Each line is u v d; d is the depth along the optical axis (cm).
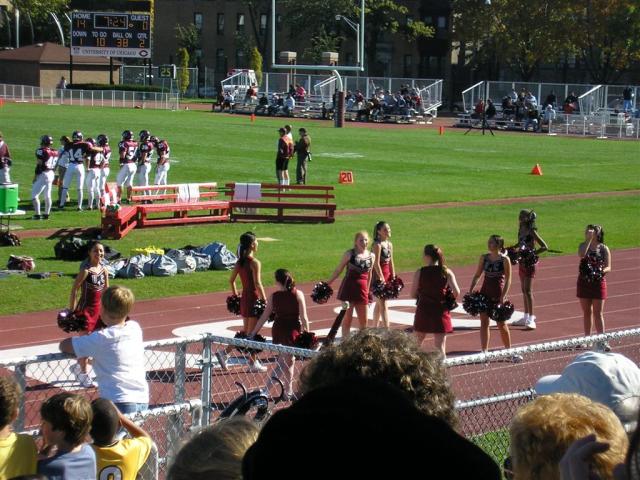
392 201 3581
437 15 10644
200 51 11869
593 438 311
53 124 6138
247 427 315
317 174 4309
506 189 4047
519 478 377
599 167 5053
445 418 336
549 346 884
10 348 1572
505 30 9531
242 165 4484
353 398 244
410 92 8581
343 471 229
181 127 6456
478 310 1584
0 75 10388
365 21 10525
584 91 8331
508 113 8000
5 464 621
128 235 2766
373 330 359
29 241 2595
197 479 300
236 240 2738
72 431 642
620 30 9038
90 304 1479
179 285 2141
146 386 995
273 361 1478
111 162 4444
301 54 11306
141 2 8994
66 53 10400
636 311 2025
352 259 1667
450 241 2830
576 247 2811
